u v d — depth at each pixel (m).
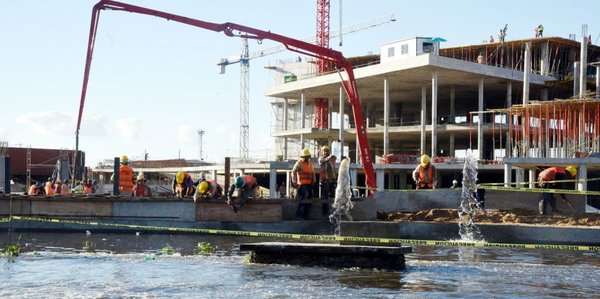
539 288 10.27
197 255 14.91
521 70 61.88
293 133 72.31
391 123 77.94
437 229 19.28
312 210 22.77
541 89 62.41
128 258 14.07
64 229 22.11
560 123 42.34
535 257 14.84
